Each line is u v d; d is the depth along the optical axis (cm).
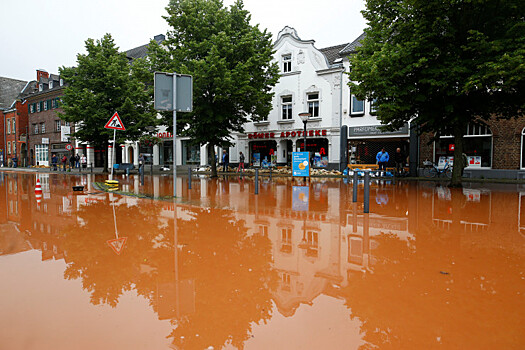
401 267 357
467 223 587
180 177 2078
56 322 241
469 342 213
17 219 635
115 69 2508
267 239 479
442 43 1128
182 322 242
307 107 2459
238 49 1786
